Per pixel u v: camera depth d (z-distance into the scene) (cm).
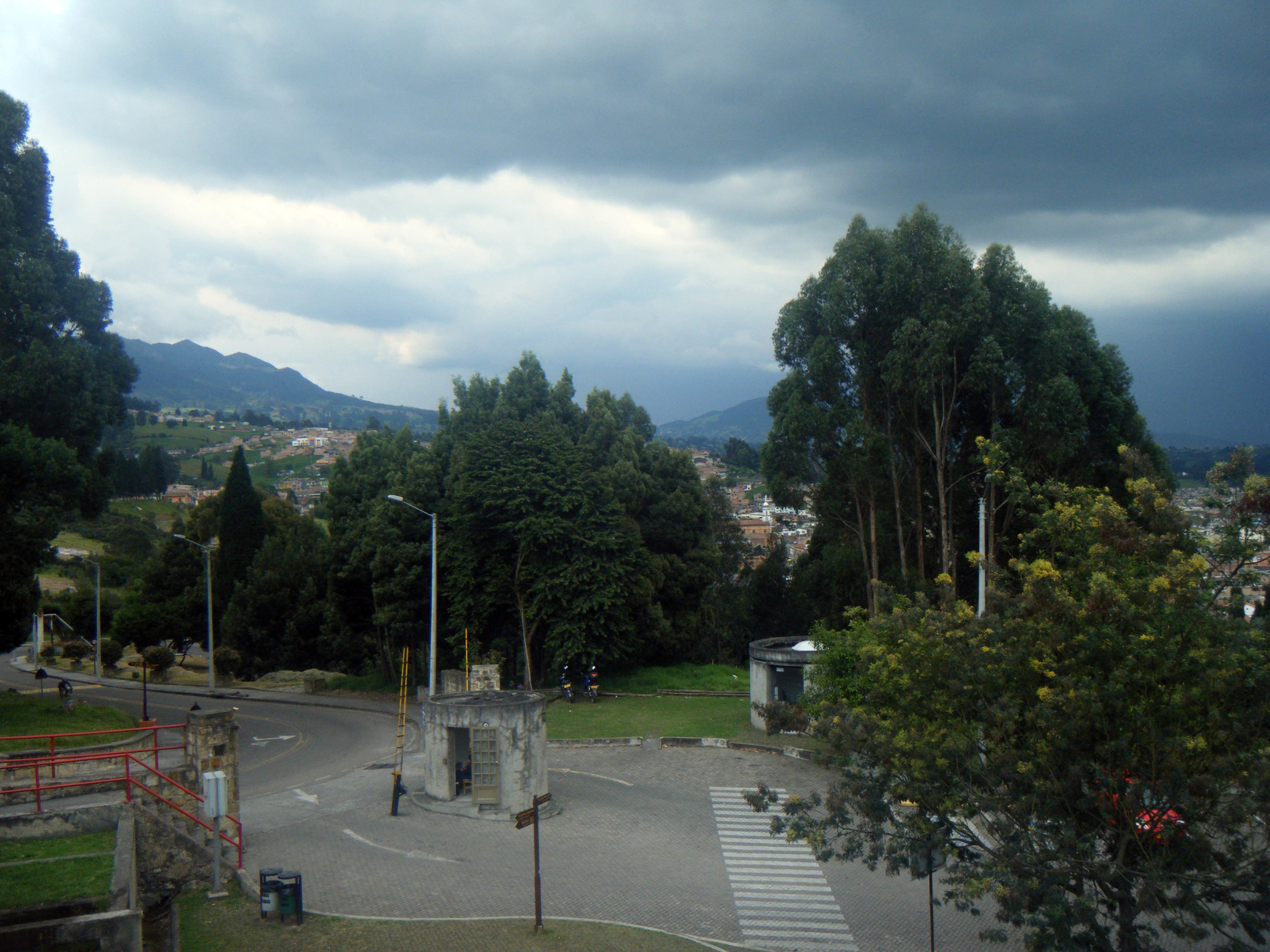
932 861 1398
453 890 1866
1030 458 4256
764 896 1891
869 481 4472
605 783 2822
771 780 2858
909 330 4009
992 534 4141
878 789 1419
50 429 3659
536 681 4894
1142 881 1158
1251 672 1202
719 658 5994
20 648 7719
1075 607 1339
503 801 2431
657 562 5259
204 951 1512
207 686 5400
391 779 2839
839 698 2967
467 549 4531
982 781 1417
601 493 4691
